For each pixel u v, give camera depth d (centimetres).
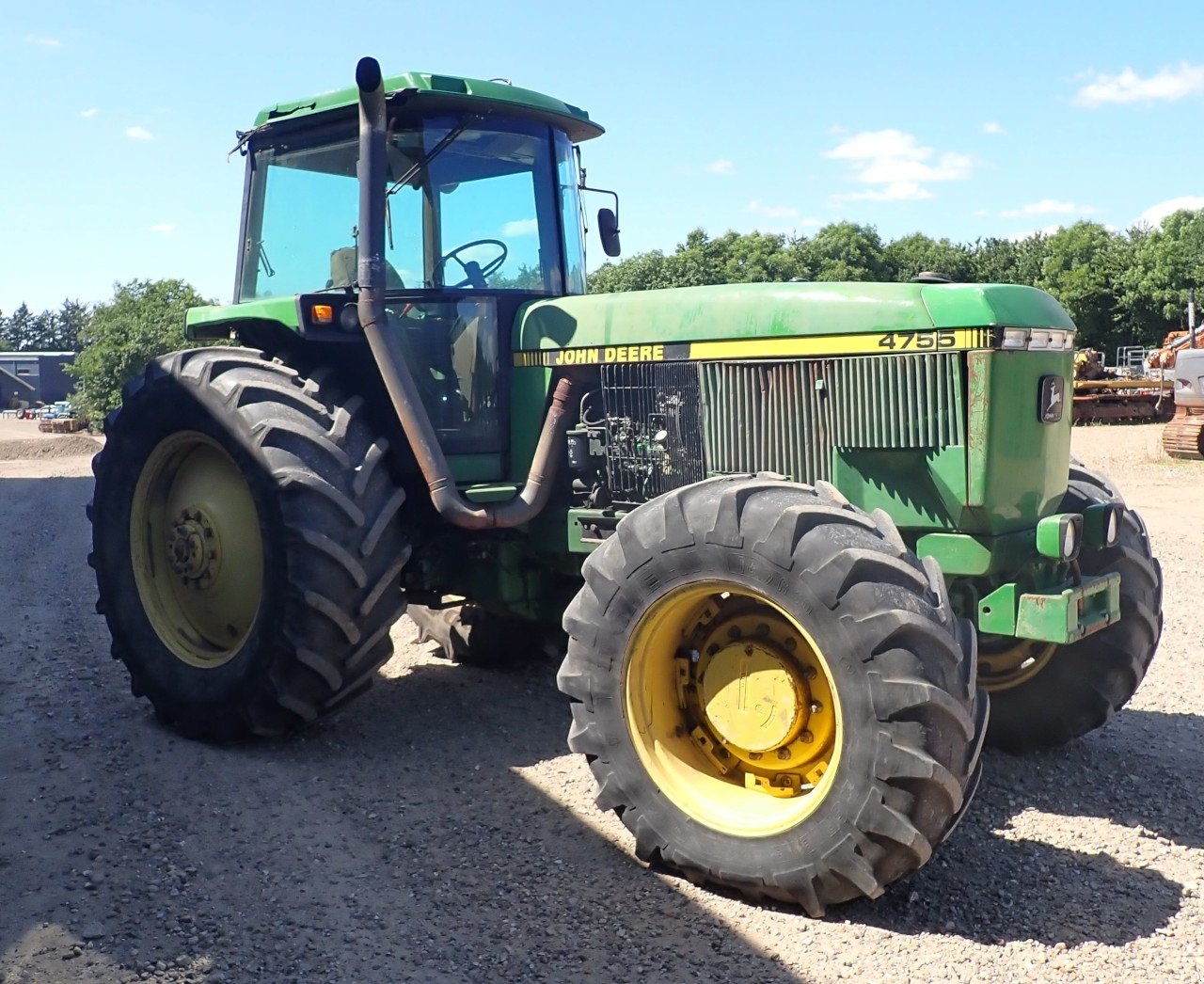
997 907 329
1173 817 396
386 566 446
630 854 363
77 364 3959
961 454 366
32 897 322
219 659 470
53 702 511
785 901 327
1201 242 4853
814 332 395
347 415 456
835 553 314
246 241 543
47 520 1248
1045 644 442
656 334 436
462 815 390
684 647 363
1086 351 2655
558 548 476
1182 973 292
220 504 484
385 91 460
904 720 303
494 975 290
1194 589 759
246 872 340
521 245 499
